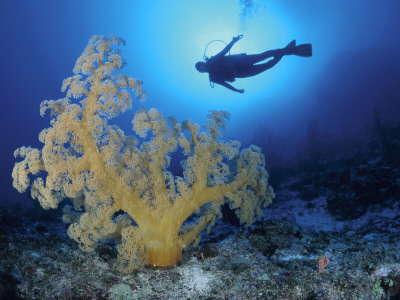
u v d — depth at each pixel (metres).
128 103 3.46
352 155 14.22
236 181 3.86
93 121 3.25
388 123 17.44
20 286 2.68
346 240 4.92
